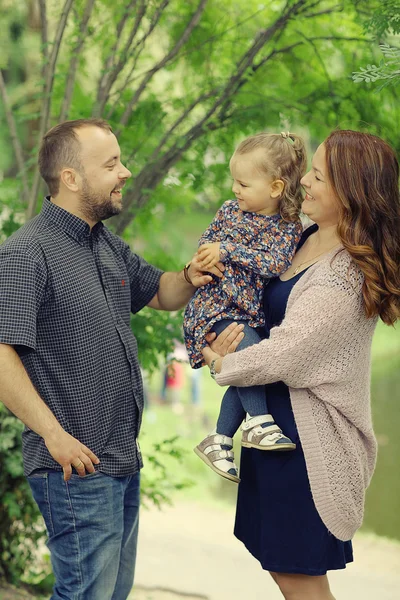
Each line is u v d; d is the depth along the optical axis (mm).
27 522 4262
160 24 4113
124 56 3803
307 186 2576
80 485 2697
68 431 2672
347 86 3984
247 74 3834
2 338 2521
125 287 2934
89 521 2713
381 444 7727
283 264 2684
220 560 5223
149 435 8930
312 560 2547
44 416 2547
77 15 3906
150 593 4566
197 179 4156
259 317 2756
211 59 4215
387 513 6246
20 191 4230
